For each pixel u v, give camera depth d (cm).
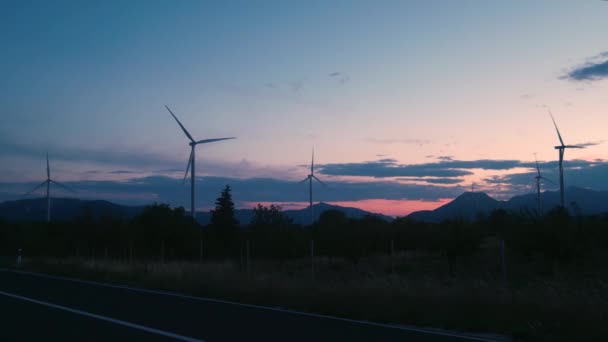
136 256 4247
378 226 4025
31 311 1423
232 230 5100
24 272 3019
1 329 1145
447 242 2917
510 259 3009
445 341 1033
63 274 2736
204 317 1328
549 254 2303
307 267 3384
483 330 1155
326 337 1070
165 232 4303
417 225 4256
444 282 2014
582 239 2275
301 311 1455
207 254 4262
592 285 1636
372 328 1178
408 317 1266
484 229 3178
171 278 2139
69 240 4688
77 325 1198
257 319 1299
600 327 1066
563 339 1030
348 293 1568
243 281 1931
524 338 1063
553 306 1239
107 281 2383
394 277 1905
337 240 3278
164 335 1081
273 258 3622
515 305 1289
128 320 1272
